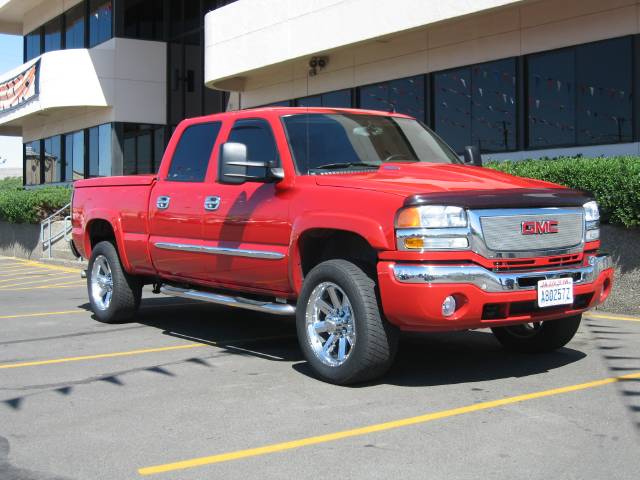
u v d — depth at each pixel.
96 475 3.74
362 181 5.48
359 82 15.80
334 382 5.41
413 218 4.96
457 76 13.81
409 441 4.15
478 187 5.29
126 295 8.24
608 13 11.34
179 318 8.77
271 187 6.09
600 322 7.93
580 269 5.49
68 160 26.48
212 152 6.89
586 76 11.70
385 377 5.63
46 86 24.12
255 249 6.16
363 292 5.18
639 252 8.32
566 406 4.78
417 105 14.59
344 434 4.29
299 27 15.18
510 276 5.07
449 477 3.62
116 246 8.44
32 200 21.06
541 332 6.27
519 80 12.69
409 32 13.27
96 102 23.31
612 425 4.38
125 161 23.66
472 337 7.26
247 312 9.26
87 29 26.02
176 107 23.91
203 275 6.90
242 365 6.14
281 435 4.30
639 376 5.53
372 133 6.53
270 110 6.47
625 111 11.16
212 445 4.15
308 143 6.14
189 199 6.95
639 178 8.06
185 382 5.57
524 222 5.21
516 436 4.20
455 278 4.92
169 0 24.14
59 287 13.47
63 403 5.05
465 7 11.92
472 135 13.56
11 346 7.14
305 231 5.66
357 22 13.90
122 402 5.05
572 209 5.53
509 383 5.40
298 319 5.66
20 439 4.31
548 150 12.27
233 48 17.00
